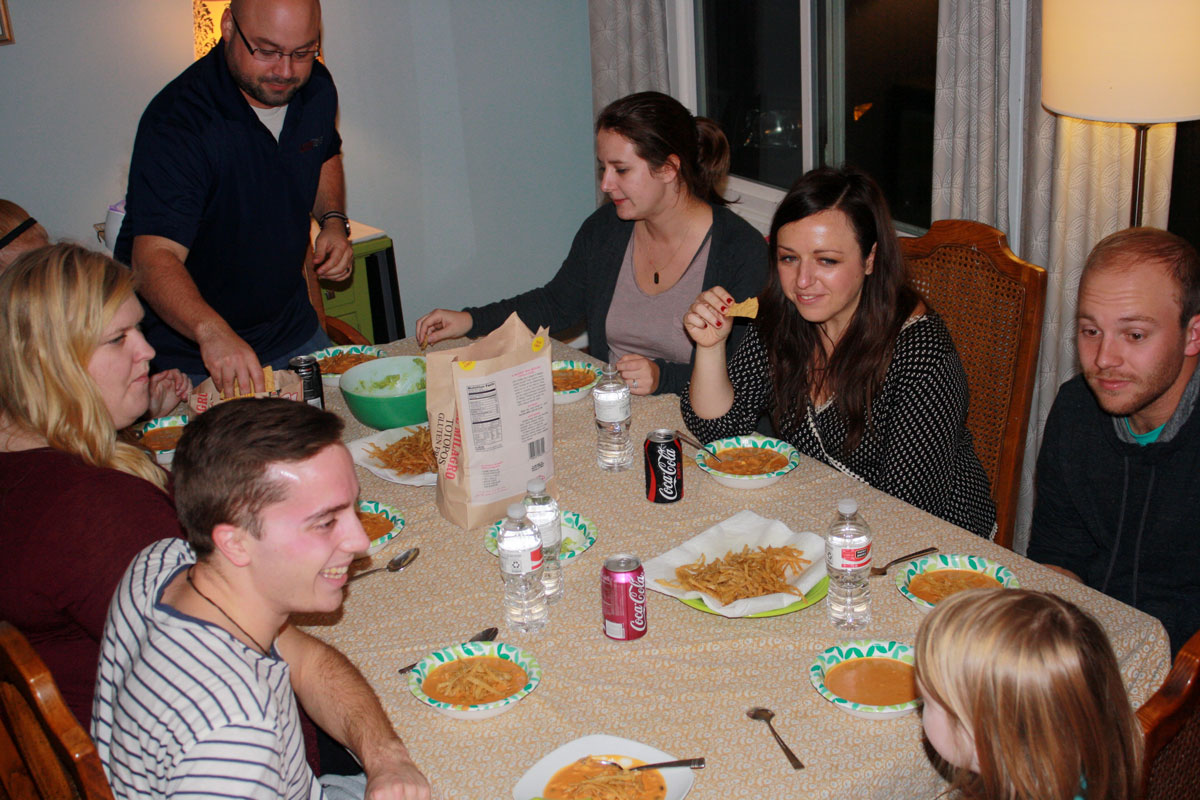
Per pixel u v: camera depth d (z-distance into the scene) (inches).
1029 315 79.7
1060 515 72.5
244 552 41.0
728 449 74.2
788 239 72.3
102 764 41.3
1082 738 36.9
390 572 62.0
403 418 81.3
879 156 131.8
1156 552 66.4
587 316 105.8
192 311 85.0
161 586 43.9
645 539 63.9
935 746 41.3
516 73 160.4
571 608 57.2
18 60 127.9
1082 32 79.7
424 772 45.8
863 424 74.7
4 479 51.3
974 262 83.4
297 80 94.9
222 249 100.3
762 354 81.2
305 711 52.9
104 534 49.8
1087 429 68.6
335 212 114.0
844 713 47.1
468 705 48.4
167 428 83.9
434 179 160.2
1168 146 91.8
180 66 137.7
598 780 43.2
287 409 41.1
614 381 75.5
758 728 46.7
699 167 94.2
